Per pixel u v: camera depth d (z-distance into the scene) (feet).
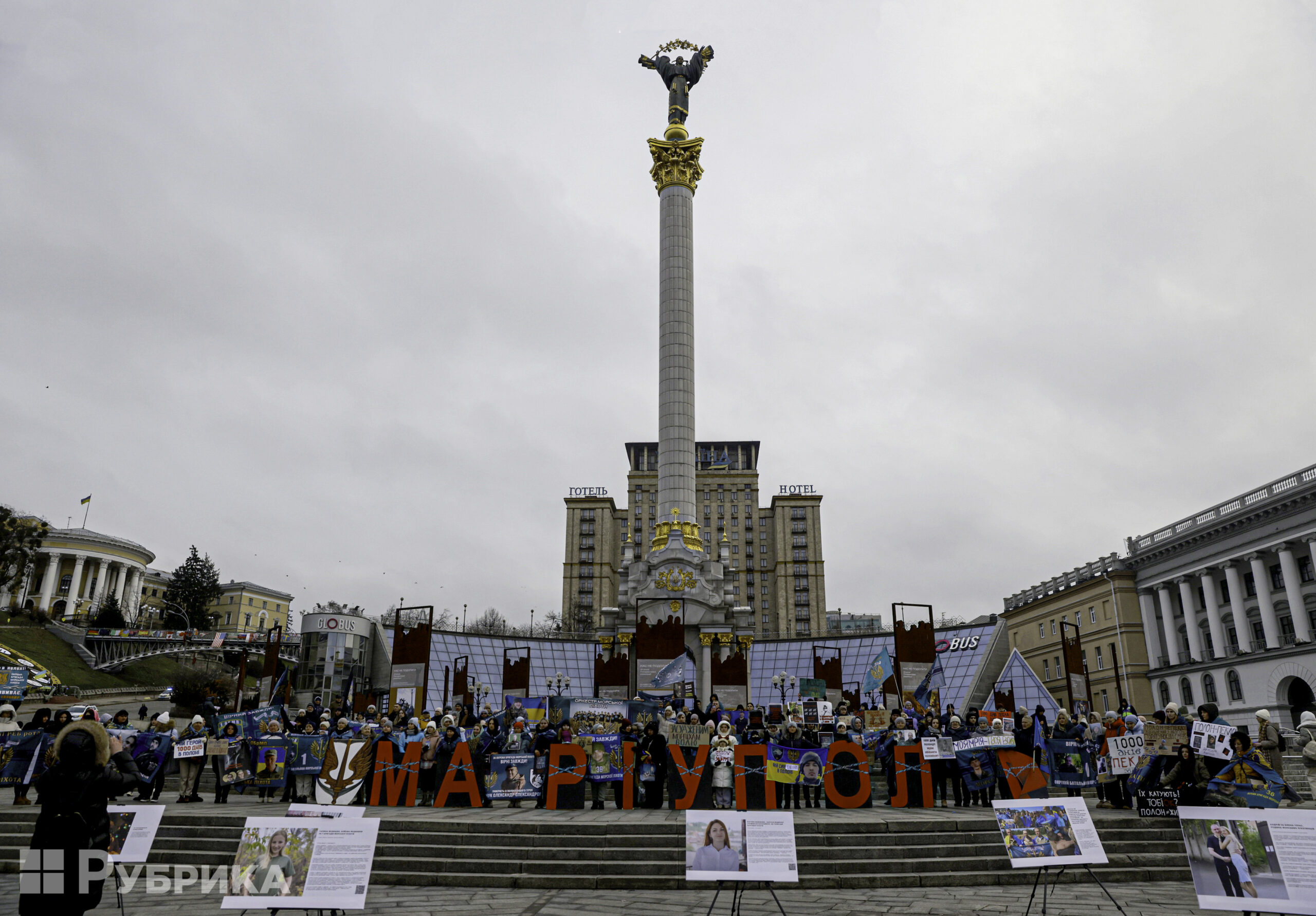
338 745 74.59
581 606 522.88
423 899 49.03
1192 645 249.55
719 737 69.77
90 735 32.78
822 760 71.26
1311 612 215.10
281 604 552.82
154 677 299.99
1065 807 41.65
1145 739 62.44
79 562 418.31
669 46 226.38
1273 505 220.23
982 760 73.41
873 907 46.98
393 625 243.60
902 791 73.26
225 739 85.25
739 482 558.56
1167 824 62.64
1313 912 33.60
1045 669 309.01
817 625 521.65
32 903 31.30
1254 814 35.50
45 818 31.73
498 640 240.73
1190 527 251.80
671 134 215.10
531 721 110.83
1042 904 47.62
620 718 102.63
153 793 79.25
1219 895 34.88
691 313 204.54
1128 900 48.75
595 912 45.39
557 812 69.77
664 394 200.44
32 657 272.92
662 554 193.98
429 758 77.05
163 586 540.11
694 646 189.67
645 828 60.18
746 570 543.80
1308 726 62.85
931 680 126.52
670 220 207.82
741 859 36.86
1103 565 280.31
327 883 35.22
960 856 57.62
